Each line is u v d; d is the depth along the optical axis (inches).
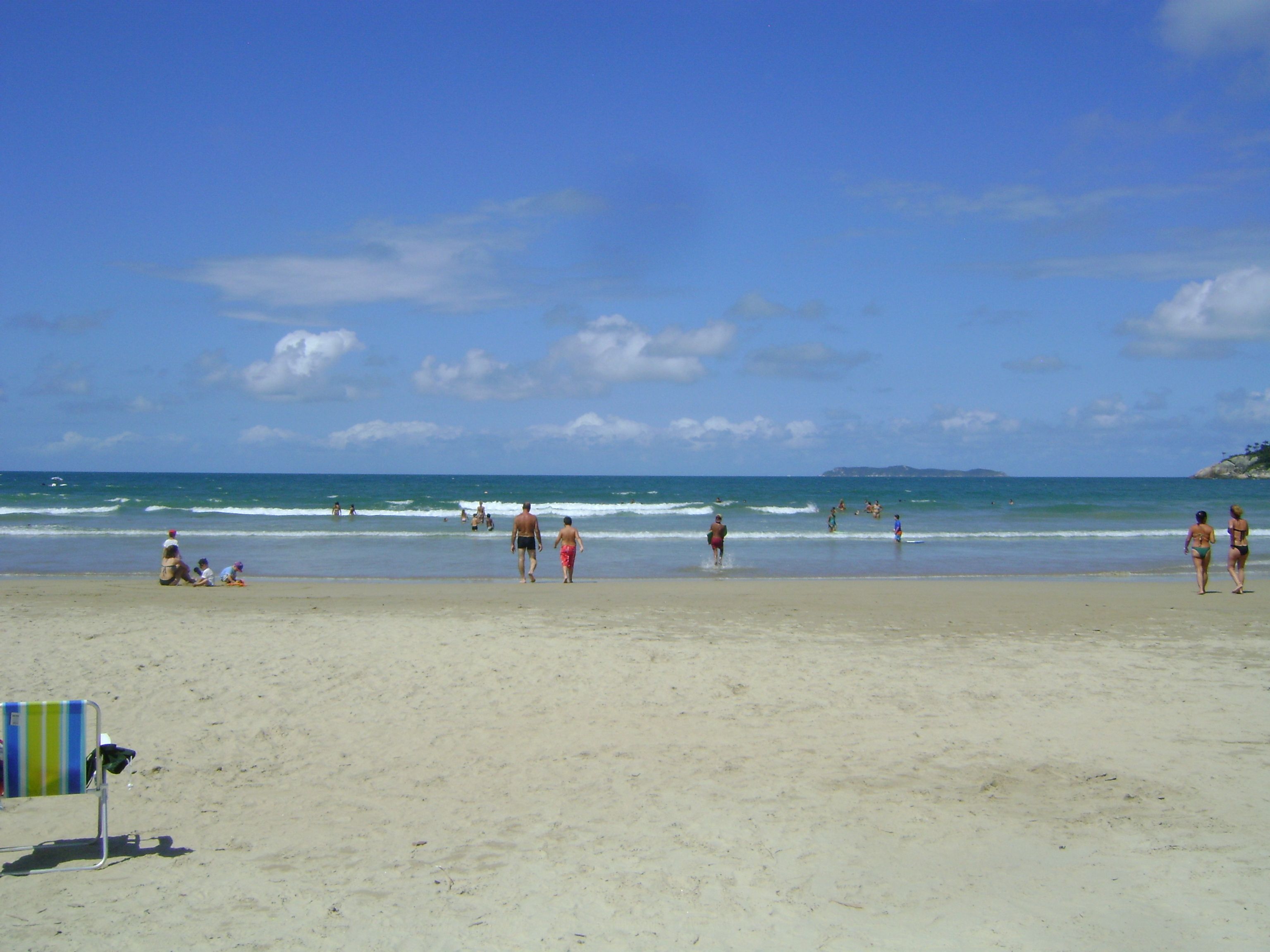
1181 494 4094.5
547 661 395.2
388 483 4945.9
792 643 443.5
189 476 6658.5
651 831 211.5
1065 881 183.9
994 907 172.6
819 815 221.5
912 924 165.5
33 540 1252.5
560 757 267.9
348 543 1222.3
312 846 203.0
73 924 163.9
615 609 557.9
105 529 1435.8
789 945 157.6
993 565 1005.8
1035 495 3850.9
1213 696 342.6
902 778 249.6
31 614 521.0
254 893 178.1
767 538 1371.8
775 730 296.7
